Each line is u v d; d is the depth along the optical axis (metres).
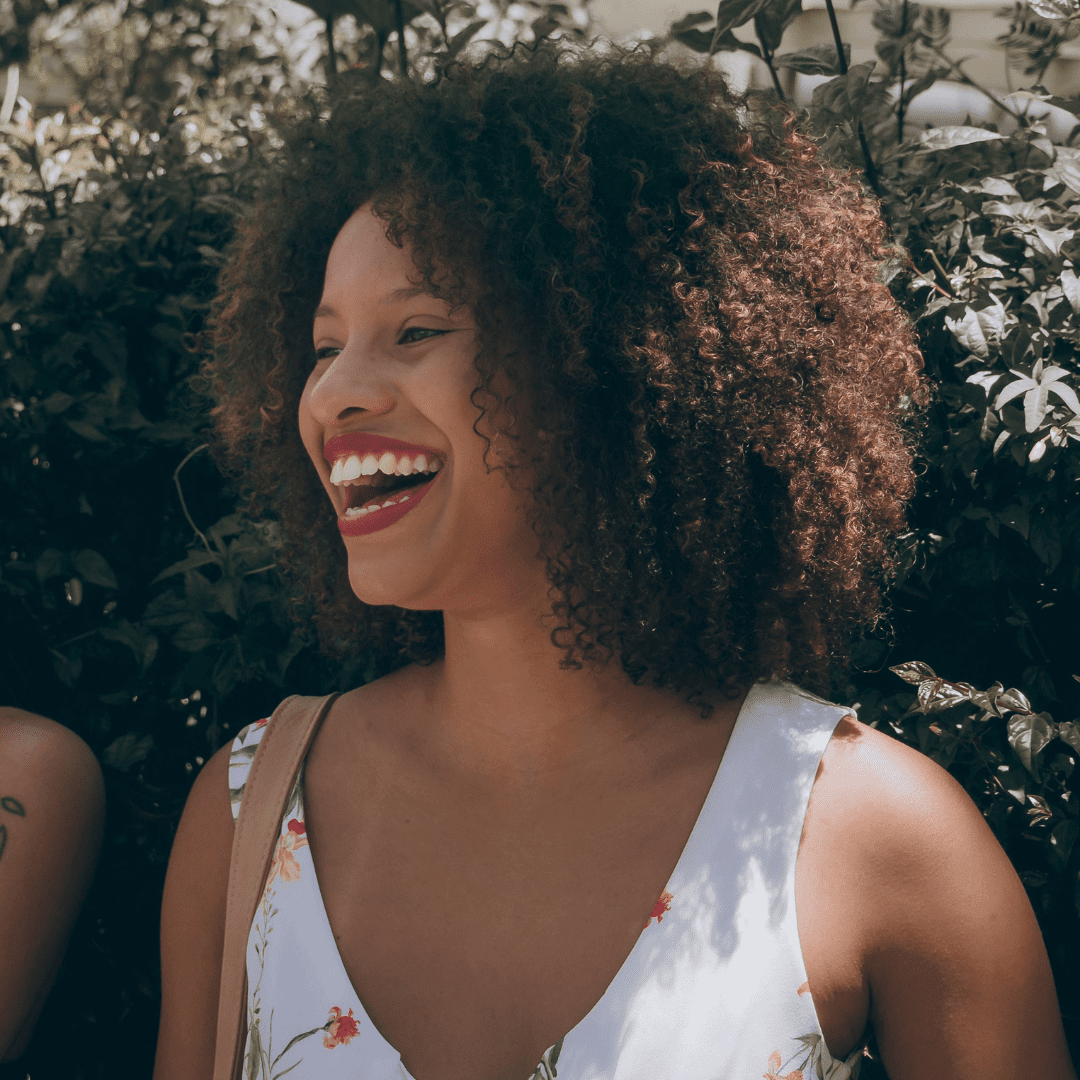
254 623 1.64
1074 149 1.59
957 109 3.72
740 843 1.04
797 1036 0.98
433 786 1.15
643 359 1.07
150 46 4.35
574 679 1.11
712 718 1.12
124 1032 1.74
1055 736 1.40
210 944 1.26
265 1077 1.08
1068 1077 1.07
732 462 1.11
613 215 1.10
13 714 1.51
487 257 1.06
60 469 1.78
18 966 1.40
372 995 1.07
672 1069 0.98
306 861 1.15
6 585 1.70
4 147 2.12
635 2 4.69
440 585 1.08
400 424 1.07
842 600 1.20
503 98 1.13
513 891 1.07
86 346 1.78
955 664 1.50
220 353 1.61
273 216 1.30
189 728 1.79
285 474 1.37
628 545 1.10
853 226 1.21
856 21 3.84
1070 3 1.56
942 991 1.02
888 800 1.04
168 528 1.83
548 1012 1.02
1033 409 1.27
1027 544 1.44
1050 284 1.45
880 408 1.22
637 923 1.03
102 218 1.76
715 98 1.19
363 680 1.68
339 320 1.12
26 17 4.60
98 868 1.69
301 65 3.73
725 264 1.10
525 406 1.06
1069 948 1.41
